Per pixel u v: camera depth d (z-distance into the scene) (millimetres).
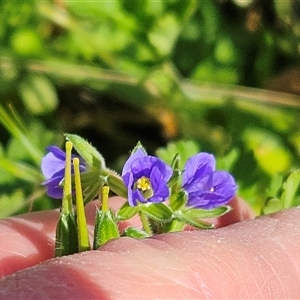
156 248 276
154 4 407
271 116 409
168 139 415
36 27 413
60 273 263
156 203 293
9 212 370
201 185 297
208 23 432
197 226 294
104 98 421
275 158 401
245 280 278
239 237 287
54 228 306
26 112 405
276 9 424
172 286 268
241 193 366
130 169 289
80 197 280
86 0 405
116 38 413
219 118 412
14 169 374
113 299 262
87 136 417
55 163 300
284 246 289
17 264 295
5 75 407
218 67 430
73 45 413
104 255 270
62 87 417
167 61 411
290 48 430
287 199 340
